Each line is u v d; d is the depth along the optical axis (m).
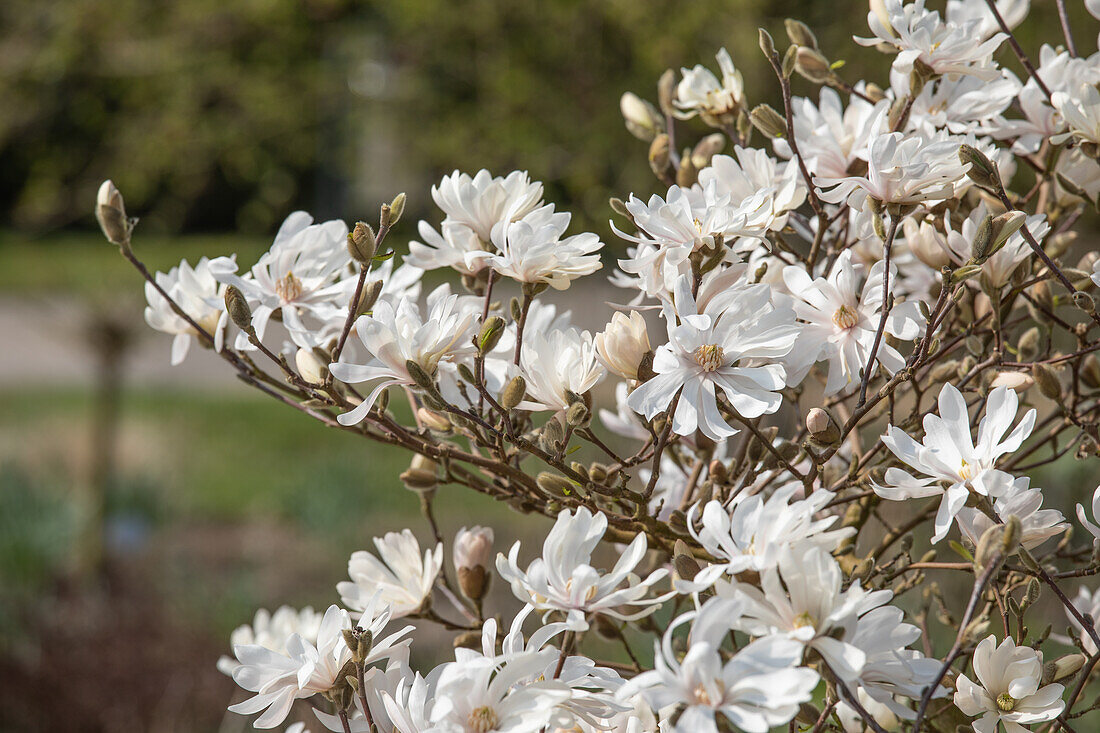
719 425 1.38
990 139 1.64
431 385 1.41
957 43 1.46
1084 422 1.47
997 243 1.40
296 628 1.85
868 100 1.57
